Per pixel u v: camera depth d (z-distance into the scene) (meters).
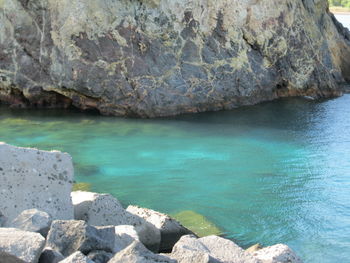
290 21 21.23
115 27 17.30
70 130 15.67
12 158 7.81
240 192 11.48
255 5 19.83
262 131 16.27
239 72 19.33
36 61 17.61
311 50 22.00
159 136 15.41
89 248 6.01
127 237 7.05
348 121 17.70
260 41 20.12
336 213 10.52
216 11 18.86
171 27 18.03
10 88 18.03
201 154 13.91
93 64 17.11
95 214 8.31
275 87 20.86
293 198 11.24
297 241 9.30
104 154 13.69
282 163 13.41
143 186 11.67
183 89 18.00
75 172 12.39
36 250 5.63
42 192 7.85
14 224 6.57
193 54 18.38
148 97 17.41
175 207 10.59
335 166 13.24
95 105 17.69
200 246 6.64
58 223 6.26
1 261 5.56
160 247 8.75
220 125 16.84
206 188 11.66
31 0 17.45
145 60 17.53
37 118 16.86
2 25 17.80
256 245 8.26
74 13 17.00
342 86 23.91
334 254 8.82
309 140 15.43
